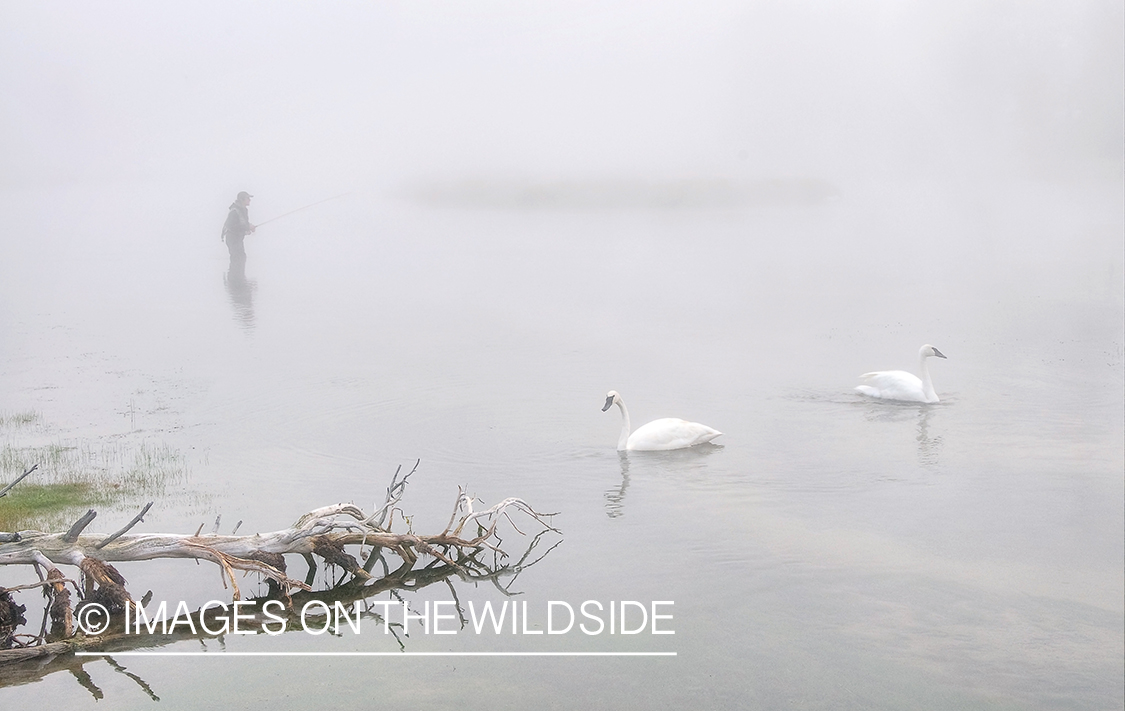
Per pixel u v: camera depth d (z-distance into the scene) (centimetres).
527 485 1833
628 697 1105
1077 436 2098
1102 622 1270
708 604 1335
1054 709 1070
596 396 2539
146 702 1102
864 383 2508
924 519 1628
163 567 1484
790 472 1886
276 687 1137
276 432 2200
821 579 1407
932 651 1204
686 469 1917
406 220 9569
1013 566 1442
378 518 1628
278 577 1354
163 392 2627
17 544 1330
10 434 2188
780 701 1094
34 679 1155
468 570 1470
